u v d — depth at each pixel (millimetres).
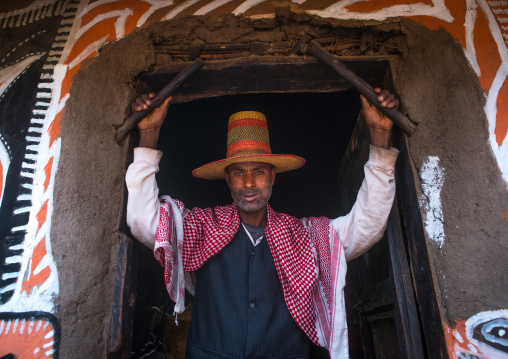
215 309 2068
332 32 2154
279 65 2131
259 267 2139
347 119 3971
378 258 2398
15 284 1740
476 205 1740
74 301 1732
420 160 1893
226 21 2174
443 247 1735
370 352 2662
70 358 1656
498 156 1784
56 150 1945
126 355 1843
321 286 2117
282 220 2268
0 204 1862
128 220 1926
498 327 1579
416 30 2055
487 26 2004
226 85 2283
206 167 2322
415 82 1997
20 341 1662
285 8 2105
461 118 1876
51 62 2135
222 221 2242
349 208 3074
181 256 2053
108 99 2068
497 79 1904
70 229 1821
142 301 2830
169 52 2215
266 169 2287
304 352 2041
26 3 2326
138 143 2195
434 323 1697
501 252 1657
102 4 2258
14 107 2055
